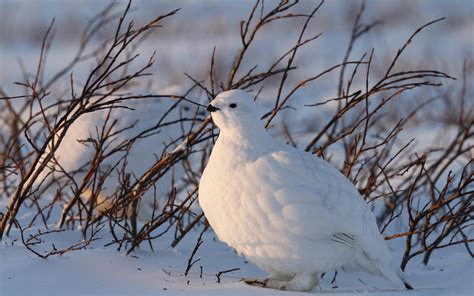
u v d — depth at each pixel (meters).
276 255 7.10
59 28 35.25
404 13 36.62
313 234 6.99
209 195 7.21
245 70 26.48
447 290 7.15
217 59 26.47
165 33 33.84
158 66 25.45
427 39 32.16
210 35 33.78
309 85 24.80
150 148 11.12
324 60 28.53
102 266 7.65
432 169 11.38
